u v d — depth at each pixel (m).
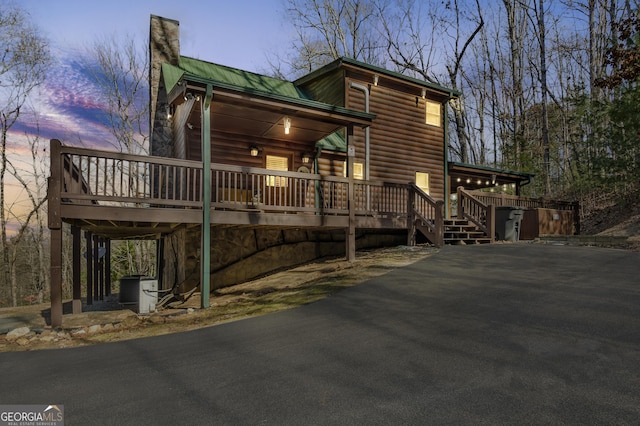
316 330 4.93
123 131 28.70
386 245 13.73
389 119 15.18
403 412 2.74
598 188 20.17
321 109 9.65
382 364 3.67
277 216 9.38
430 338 4.31
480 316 4.94
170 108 12.76
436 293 6.23
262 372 3.64
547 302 5.32
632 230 14.42
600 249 9.56
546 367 3.38
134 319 6.92
